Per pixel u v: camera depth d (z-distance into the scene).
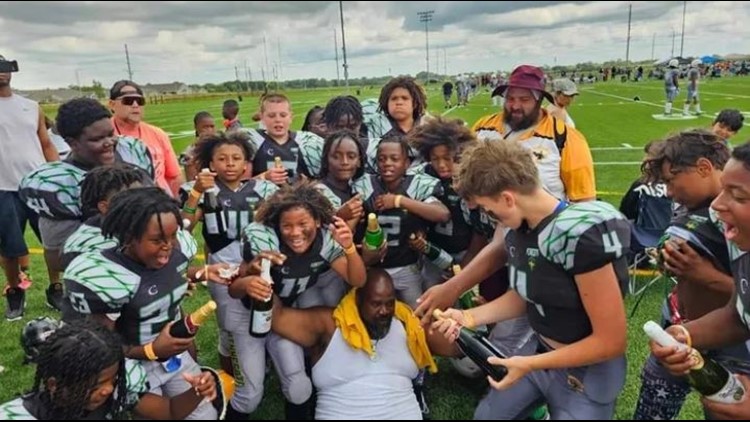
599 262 1.87
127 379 2.29
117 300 2.32
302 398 2.89
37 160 4.64
